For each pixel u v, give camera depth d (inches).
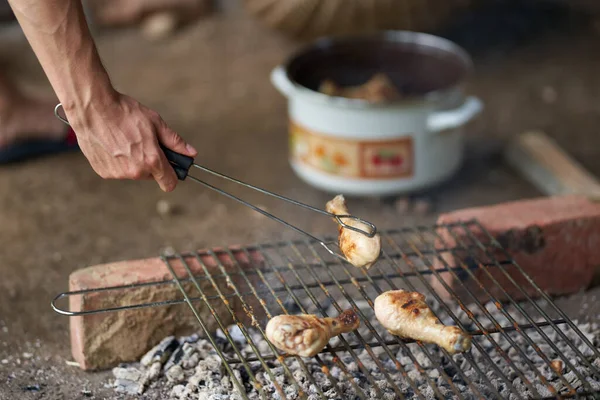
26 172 89.4
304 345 59.7
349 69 88.1
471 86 102.1
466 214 71.6
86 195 86.5
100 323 66.6
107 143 59.6
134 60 110.9
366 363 66.2
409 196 85.4
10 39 114.6
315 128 81.4
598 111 97.7
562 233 70.9
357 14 100.0
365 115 79.4
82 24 58.2
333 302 63.9
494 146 92.3
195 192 86.7
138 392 65.7
